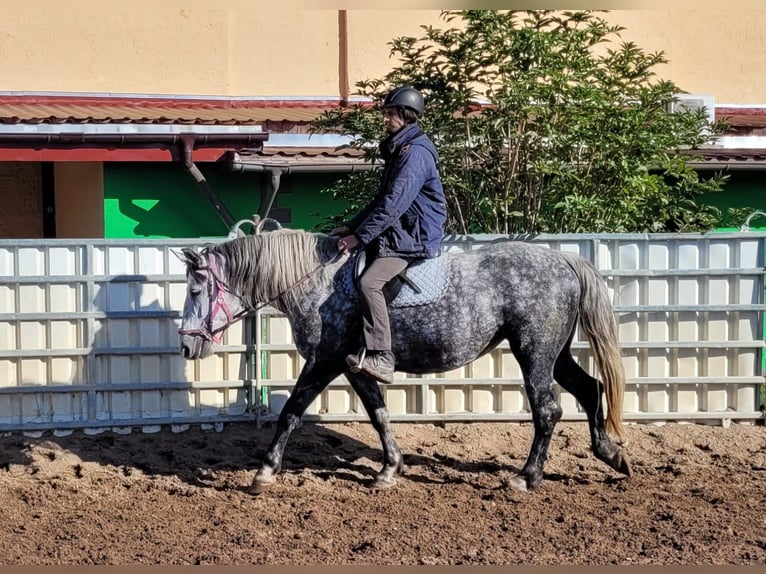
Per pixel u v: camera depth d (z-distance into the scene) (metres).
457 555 5.70
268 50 13.45
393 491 7.05
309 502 6.78
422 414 8.58
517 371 8.62
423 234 6.62
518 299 6.79
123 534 6.09
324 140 11.44
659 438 8.36
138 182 11.13
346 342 6.82
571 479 7.31
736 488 7.08
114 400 8.36
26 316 8.15
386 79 9.13
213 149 10.69
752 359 8.70
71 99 12.74
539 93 8.48
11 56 12.67
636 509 6.61
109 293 8.27
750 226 12.06
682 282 8.61
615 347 6.91
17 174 13.31
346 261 6.86
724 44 14.52
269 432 8.48
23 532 6.12
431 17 13.74
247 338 8.46
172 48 13.11
